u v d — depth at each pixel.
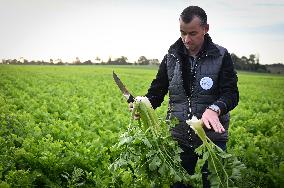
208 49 4.03
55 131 8.71
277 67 104.38
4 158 6.30
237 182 4.79
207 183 4.35
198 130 3.62
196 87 4.12
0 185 5.20
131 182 5.77
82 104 15.66
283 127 11.08
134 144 3.82
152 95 4.48
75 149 7.22
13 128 8.68
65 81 33.94
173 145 3.92
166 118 4.39
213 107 3.74
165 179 3.97
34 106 14.23
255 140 8.93
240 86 38.59
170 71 4.25
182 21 3.82
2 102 13.99
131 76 48.69
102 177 6.25
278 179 6.11
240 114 14.11
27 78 34.91
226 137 4.25
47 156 6.36
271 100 23.58
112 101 17.81
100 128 10.15
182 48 4.18
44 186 6.05
